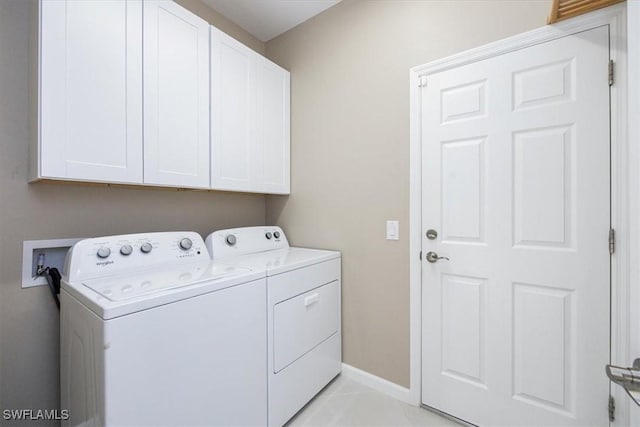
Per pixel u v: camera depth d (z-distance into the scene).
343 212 2.00
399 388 1.75
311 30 2.16
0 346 1.26
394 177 1.78
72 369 1.13
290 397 1.55
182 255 1.56
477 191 1.49
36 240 1.34
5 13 1.26
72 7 1.15
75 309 1.08
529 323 1.36
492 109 1.44
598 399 1.21
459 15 1.53
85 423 1.01
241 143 1.86
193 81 1.58
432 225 1.63
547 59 1.30
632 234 0.87
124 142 1.31
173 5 1.49
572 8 1.19
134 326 0.94
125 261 1.34
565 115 1.27
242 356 1.29
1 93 1.25
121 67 1.30
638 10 0.82
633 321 0.88
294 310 1.59
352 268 1.96
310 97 2.17
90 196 1.50
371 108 1.87
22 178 1.30
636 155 0.84
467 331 1.52
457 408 1.55
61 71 1.13
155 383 0.99
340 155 2.01
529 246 1.36
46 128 1.10
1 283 1.26
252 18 2.17
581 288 1.24
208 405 1.15
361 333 1.92
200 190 2.01
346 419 1.58
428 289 1.65
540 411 1.33
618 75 1.16
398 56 1.75
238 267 1.47
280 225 2.38
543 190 1.32
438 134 1.61
